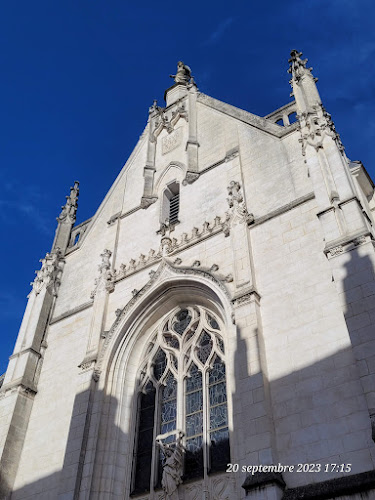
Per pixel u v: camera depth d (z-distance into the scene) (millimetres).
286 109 30984
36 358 29188
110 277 29594
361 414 16891
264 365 19953
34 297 32719
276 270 22781
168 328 26125
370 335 17047
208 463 20391
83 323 29312
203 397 22312
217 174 29906
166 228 29422
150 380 25078
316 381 18531
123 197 34938
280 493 16422
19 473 25078
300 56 31234
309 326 20109
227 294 23219
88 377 25094
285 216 24500
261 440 17797
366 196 26422
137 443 23484
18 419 26609
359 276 18656
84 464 22438
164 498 20547
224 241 25859
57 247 35375
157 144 36375
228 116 33156
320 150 24531
